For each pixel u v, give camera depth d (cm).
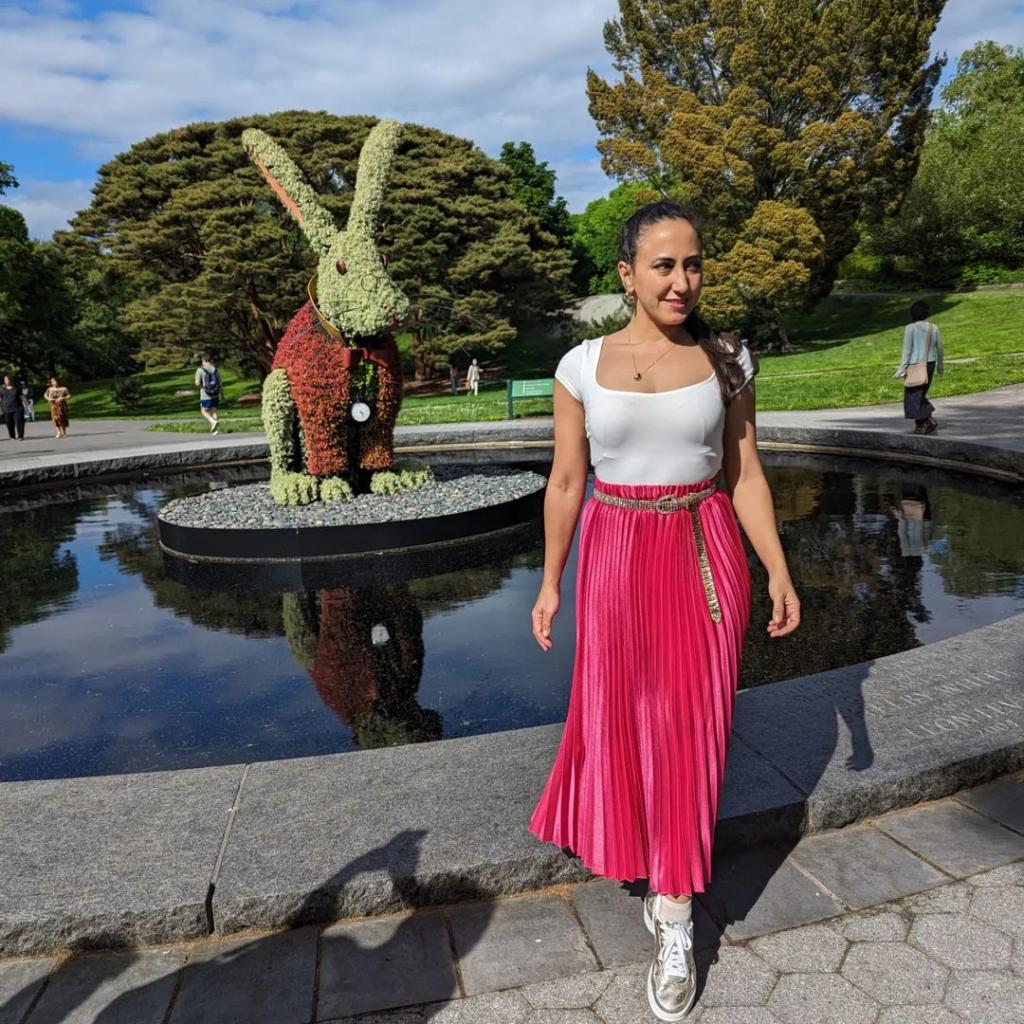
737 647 195
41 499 980
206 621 495
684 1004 176
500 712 351
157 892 204
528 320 3419
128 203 2775
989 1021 174
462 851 217
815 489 784
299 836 224
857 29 2647
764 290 2584
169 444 1390
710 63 2902
